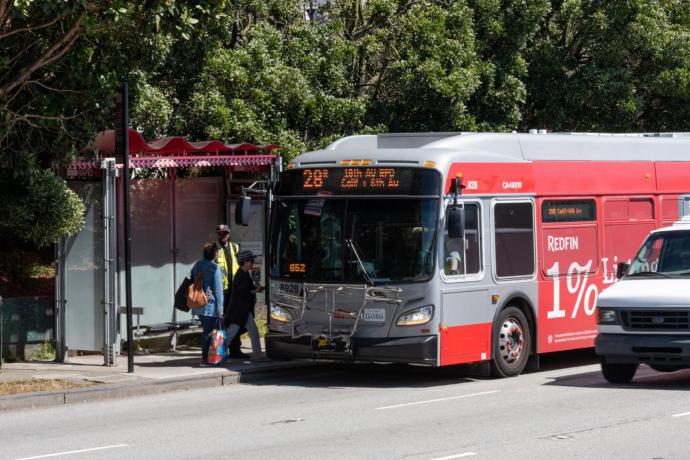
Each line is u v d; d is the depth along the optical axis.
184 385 21.50
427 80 33.06
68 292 24.23
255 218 28.70
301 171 22.12
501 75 35.53
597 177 24.78
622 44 38.03
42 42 22.89
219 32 30.52
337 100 32.34
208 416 17.67
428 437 15.08
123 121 21.72
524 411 17.38
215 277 23.39
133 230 26.33
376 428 15.98
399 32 34.38
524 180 22.98
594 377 22.12
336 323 21.34
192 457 13.88
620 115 38.06
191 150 25.28
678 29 40.12
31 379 21.14
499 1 35.47
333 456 13.74
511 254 22.58
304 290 21.62
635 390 19.72
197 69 30.50
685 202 27.06
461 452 13.85
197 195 27.75
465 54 34.19
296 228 22.02
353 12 35.16
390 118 34.12
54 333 25.28
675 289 19.58
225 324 24.34
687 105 40.53
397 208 21.14
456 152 21.55
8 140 23.59
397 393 20.28
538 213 23.27
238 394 20.64
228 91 30.91
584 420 16.30
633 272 21.09
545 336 23.28
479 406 18.14
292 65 32.72
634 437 14.73
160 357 25.05
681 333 19.16
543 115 38.16
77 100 23.39
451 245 21.23
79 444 15.12
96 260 24.03
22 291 26.77
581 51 39.84
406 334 20.81
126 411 18.58
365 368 24.50
